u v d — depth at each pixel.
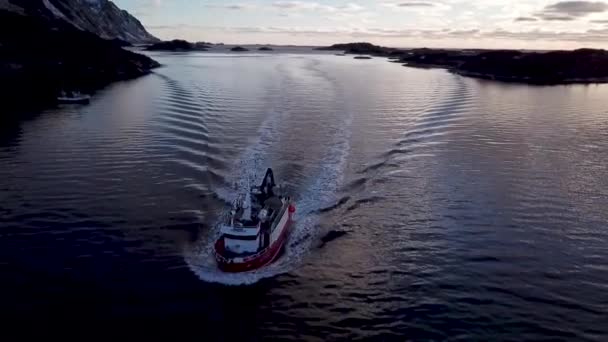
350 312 28.00
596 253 34.19
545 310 28.03
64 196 42.88
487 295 29.45
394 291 29.98
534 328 26.52
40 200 42.00
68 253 33.44
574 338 25.75
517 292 29.73
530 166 52.16
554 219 39.38
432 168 51.34
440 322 27.05
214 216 39.22
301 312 28.03
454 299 29.08
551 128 70.81
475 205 42.06
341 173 49.31
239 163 51.50
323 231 37.66
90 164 51.44
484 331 26.31
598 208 41.34
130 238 35.59
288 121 71.69
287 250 34.91
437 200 43.16
